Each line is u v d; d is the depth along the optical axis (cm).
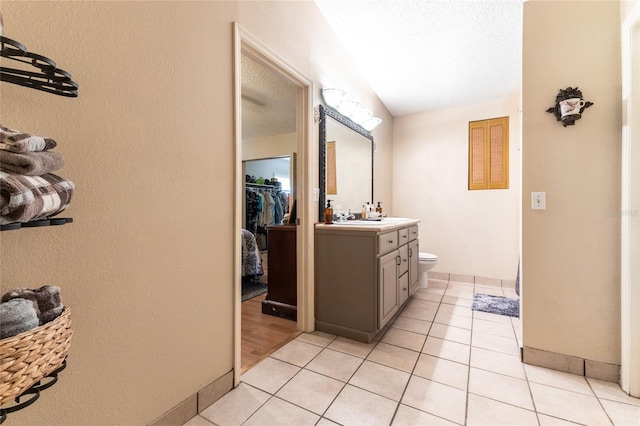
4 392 55
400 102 374
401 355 189
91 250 98
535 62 176
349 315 213
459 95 353
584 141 165
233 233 153
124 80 106
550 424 129
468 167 380
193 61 131
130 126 108
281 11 187
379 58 278
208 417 132
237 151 154
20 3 82
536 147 176
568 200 169
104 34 100
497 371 170
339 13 225
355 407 139
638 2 140
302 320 224
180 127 126
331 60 245
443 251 393
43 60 69
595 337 164
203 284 138
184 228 129
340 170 276
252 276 379
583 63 165
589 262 165
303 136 221
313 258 226
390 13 219
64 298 92
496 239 363
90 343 98
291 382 159
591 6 164
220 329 147
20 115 82
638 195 148
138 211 111
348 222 260
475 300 300
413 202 413
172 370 124
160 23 118
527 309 179
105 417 103
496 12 212
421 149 409
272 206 648
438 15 218
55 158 72
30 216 61
